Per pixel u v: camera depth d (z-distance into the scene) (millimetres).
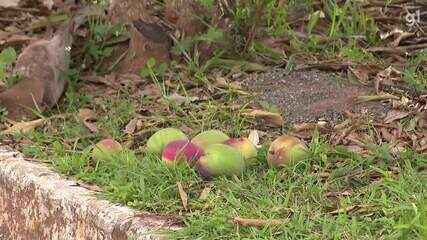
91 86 9602
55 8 11234
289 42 10328
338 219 6070
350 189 6828
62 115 8836
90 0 10977
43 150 8055
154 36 9836
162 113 8844
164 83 9469
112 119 8742
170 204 6613
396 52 10141
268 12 10336
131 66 9859
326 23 10906
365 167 7293
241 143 7332
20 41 10453
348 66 9586
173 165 7102
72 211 6852
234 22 9961
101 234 6551
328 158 7422
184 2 9938
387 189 6621
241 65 9719
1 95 8992
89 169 7418
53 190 7066
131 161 7305
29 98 9008
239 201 6469
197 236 6023
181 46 9805
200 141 7402
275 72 9555
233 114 8641
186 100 8969
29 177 7359
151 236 6117
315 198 6586
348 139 8008
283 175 7023
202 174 6996
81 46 10070
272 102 8883
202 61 9836
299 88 9133
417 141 7922
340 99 8852
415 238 5742
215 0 9875
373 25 10586
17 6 11445
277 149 7215
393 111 8539
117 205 6660
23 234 7453
